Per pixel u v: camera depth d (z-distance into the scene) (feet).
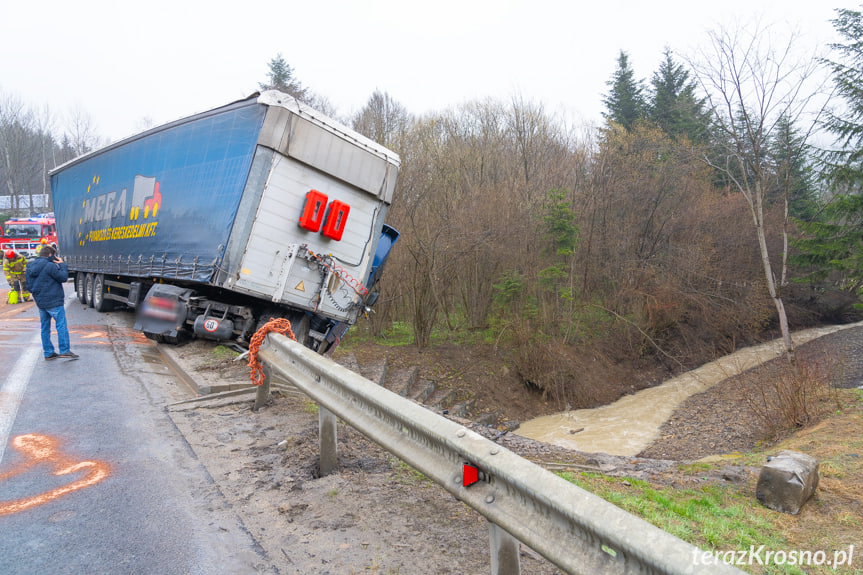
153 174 36.42
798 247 73.51
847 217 68.54
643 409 58.23
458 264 68.28
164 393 22.93
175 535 11.50
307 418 19.69
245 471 14.94
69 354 27.94
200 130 31.53
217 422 19.13
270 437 17.66
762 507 18.49
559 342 67.15
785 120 56.18
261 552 10.91
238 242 26.89
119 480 14.17
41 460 15.39
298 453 16.22
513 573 8.40
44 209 199.00
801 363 44.73
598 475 20.72
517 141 88.28
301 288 28.50
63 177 57.47
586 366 66.74
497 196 68.90
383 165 29.76
